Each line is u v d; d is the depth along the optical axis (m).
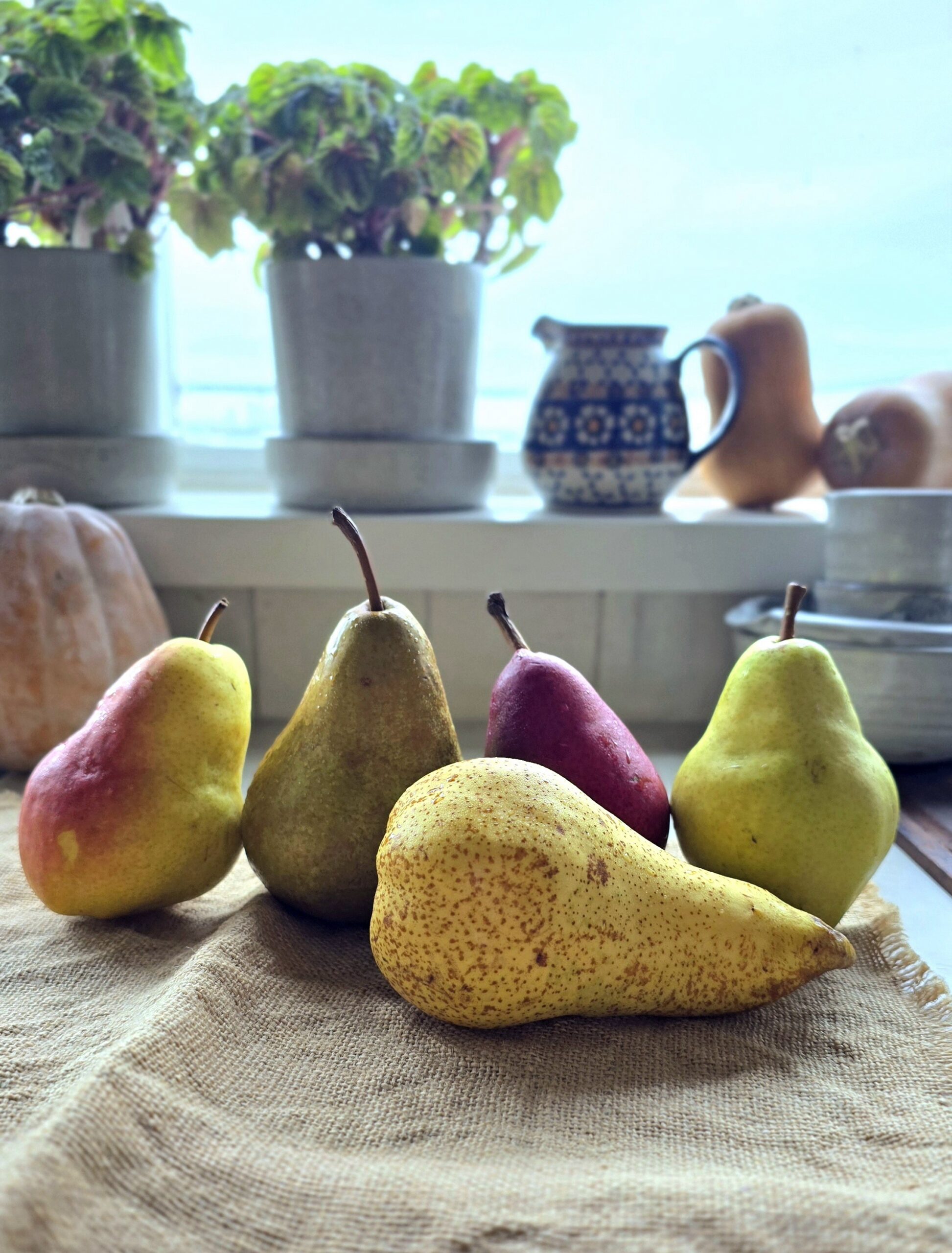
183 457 0.73
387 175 0.55
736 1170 0.22
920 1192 0.21
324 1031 0.27
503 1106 0.25
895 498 0.48
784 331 0.60
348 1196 0.21
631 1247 0.20
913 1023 0.29
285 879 0.32
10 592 0.48
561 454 0.59
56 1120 0.21
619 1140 0.24
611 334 0.58
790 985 0.28
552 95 0.59
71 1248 0.19
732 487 0.64
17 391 0.56
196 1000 0.27
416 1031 0.27
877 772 0.32
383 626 0.31
